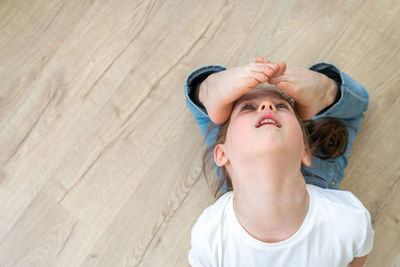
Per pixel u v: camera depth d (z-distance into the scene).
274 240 0.82
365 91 1.03
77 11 1.19
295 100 0.86
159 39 1.17
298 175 0.78
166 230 1.13
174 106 1.15
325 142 1.04
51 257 1.15
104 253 1.14
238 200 0.82
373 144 1.10
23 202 1.17
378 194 1.08
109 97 1.17
